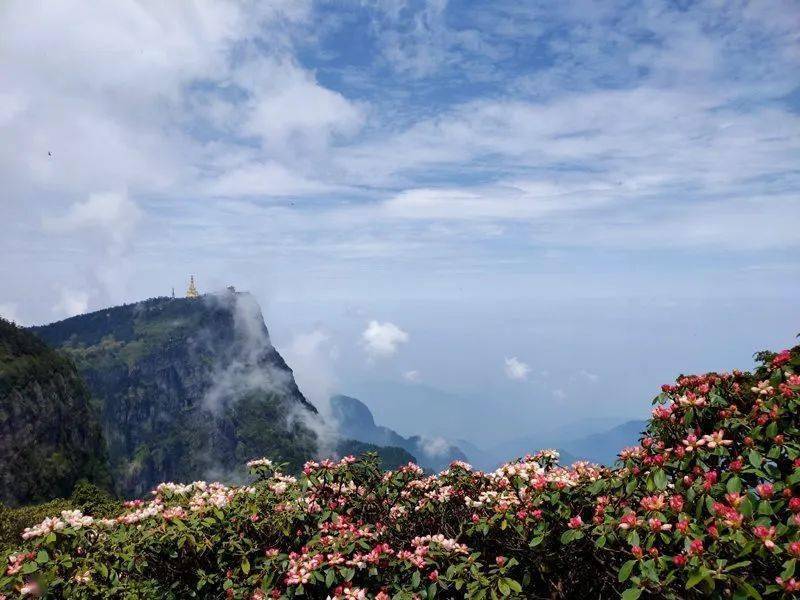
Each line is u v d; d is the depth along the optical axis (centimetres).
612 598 563
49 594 611
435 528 765
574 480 680
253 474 787
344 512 746
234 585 637
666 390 649
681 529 484
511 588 535
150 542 661
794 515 460
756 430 534
